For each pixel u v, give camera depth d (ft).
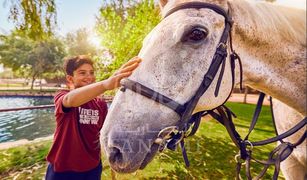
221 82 3.69
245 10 3.95
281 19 4.10
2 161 11.76
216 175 10.61
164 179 9.93
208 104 3.67
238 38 3.85
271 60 4.09
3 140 21.89
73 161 5.07
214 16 3.56
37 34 13.43
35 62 67.36
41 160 12.03
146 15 9.04
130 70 3.55
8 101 47.14
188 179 10.07
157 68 3.38
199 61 3.44
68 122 5.00
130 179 9.73
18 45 69.00
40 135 23.31
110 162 3.38
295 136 5.04
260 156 13.30
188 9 3.57
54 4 11.89
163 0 4.33
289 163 5.45
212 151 13.43
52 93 54.03
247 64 3.99
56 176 5.13
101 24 9.59
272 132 19.40
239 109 33.17
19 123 28.27
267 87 4.23
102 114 5.44
